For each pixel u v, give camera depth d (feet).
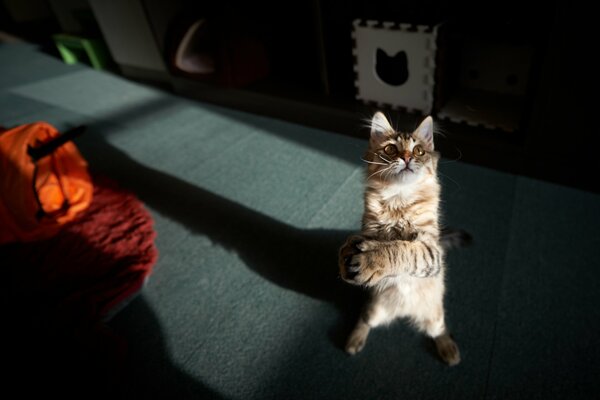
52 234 3.54
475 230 3.06
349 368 2.34
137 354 2.58
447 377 2.23
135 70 6.53
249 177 4.05
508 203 3.26
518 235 2.97
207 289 2.95
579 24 2.56
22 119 5.69
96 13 6.19
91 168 4.51
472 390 2.16
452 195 3.41
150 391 2.37
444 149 3.82
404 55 3.99
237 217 3.57
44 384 2.41
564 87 2.85
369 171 2.44
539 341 2.32
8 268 3.29
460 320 2.49
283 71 5.38
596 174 3.13
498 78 3.92
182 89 5.84
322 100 4.52
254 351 2.51
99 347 2.56
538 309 2.48
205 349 2.56
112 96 6.16
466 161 3.76
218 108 5.49
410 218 2.23
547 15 2.89
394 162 2.19
